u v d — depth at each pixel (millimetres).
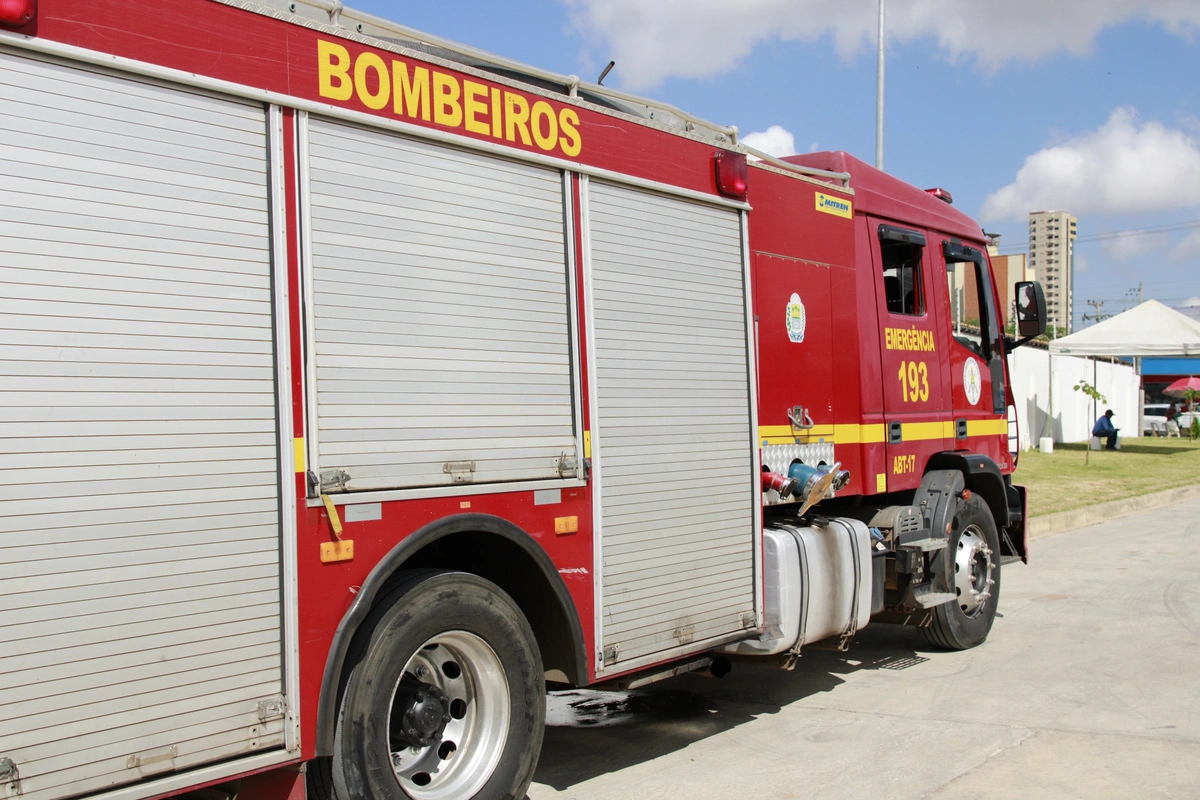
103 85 2916
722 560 5027
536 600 4242
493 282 3996
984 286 8000
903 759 4855
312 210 3400
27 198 2738
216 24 3186
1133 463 23438
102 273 2873
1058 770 4645
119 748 2840
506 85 4121
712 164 5172
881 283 6676
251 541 3158
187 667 2992
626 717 5707
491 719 3951
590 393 4352
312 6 3490
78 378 2805
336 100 3498
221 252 3146
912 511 6719
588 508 4301
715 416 5047
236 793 3238
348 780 3408
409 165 3729
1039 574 10367
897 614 7051
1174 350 24719
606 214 4531
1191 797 4301
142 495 2914
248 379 3184
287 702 3229
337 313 3443
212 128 3162
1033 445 28078
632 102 4828
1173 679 6246
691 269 4984
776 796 4402
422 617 3643
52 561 2727
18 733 2646
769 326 5605
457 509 3766
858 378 6344
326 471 3357
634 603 4508
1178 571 10352
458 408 3812
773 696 6102
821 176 6301
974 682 6297
